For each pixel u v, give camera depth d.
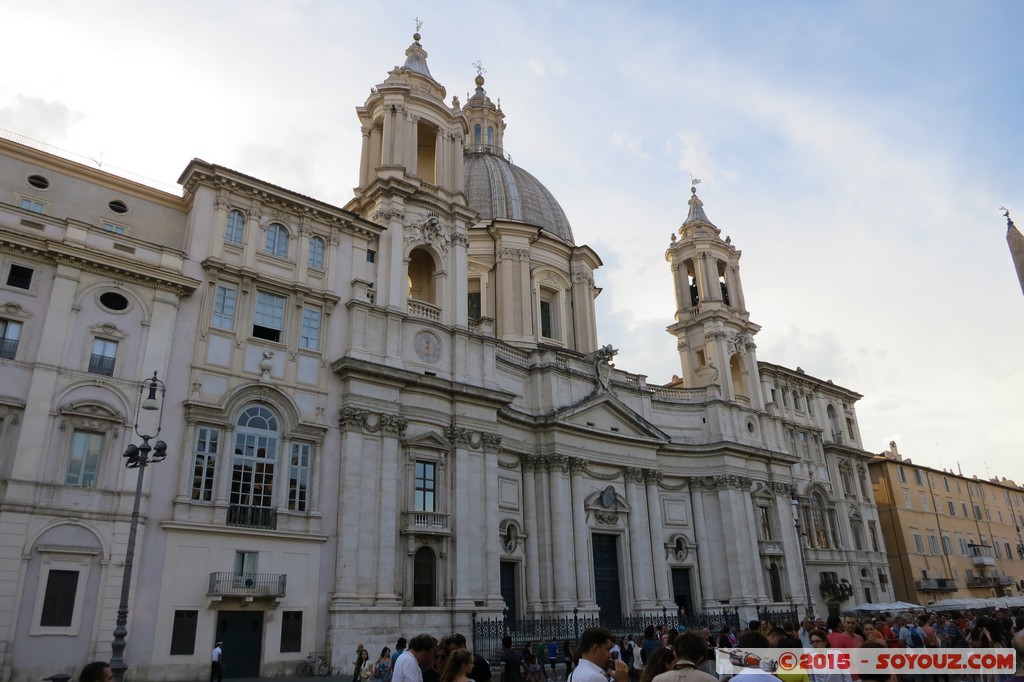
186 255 31.41
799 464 60.03
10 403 25.42
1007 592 76.50
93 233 28.98
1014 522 83.81
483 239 53.53
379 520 33.16
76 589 25.16
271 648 28.81
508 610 40.22
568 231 59.94
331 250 36.22
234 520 29.44
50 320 26.94
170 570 27.28
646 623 42.34
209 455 29.66
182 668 26.56
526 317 51.31
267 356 32.34
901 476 70.31
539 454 44.66
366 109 43.41
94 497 26.30
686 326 60.00
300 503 31.67
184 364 29.98
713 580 50.84
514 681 15.95
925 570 67.44
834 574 58.00
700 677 7.25
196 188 32.97
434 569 34.81
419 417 36.50
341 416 33.69
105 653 25.06
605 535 46.31
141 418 28.08
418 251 43.22
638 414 50.81
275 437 31.75
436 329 38.94
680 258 62.56
